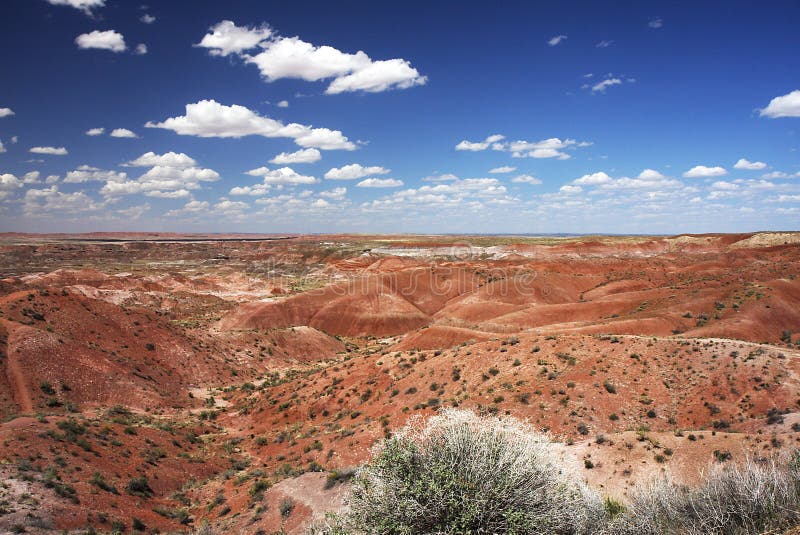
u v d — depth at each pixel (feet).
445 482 21.99
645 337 129.90
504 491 21.94
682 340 125.90
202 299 364.99
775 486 20.06
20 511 61.11
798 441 61.26
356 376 144.46
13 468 72.69
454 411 26.89
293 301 335.26
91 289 315.37
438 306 363.97
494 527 21.06
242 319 310.04
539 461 24.12
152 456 98.43
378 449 24.91
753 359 112.27
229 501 77.10
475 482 22.22
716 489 22.06
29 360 136.05
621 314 256.93
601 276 398.83
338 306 338.34
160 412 144.97
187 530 70.33
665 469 60.70
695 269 372.99
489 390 104.78
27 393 125.59
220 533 62.23
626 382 106.93
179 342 197.06
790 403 98.17
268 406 146.30
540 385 103.40
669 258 436.35
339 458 93.97
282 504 63.98
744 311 209.46
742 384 105.40
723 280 307.37
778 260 362.33
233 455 113.80
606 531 23.38
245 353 224.53
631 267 415.85
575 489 24.53
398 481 22.68
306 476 70.08
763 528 19.26
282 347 247.29
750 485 20.94
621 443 67.87
